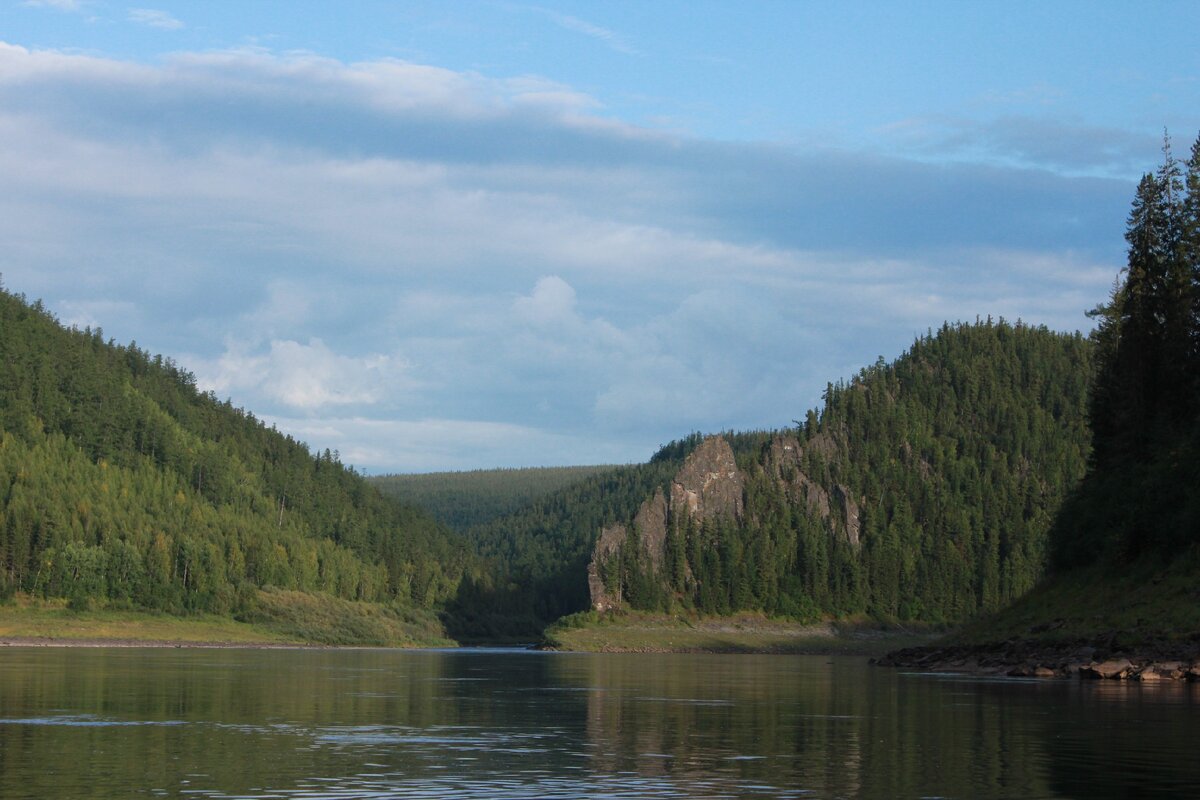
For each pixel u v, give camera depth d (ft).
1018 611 424.46
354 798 122.52
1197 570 341.82
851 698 265.13
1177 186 451.94
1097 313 502.38
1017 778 133.59
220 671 387.34
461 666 505.66
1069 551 419.13
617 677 404.57
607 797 123.13
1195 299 434.71
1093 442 464.65
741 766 145.59
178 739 172.96
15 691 268.62
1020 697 247.70
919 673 388.57
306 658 568.00
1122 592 365.61
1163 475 371.56
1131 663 304.09
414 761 150.51
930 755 153.58
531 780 134.72
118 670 376.07
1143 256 449.89
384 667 468.34
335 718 210.18
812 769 142.31
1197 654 298.97
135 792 125.29
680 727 196.24
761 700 265.54
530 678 389.60
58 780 133.08
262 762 148.56
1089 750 157.07
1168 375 431.02
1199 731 177.88
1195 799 120.16
